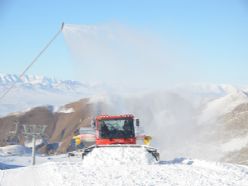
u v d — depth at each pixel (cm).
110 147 2219
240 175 1709
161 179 1614
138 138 2377
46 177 1748
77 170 1875
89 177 1672
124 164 2086
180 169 1883
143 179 1616
